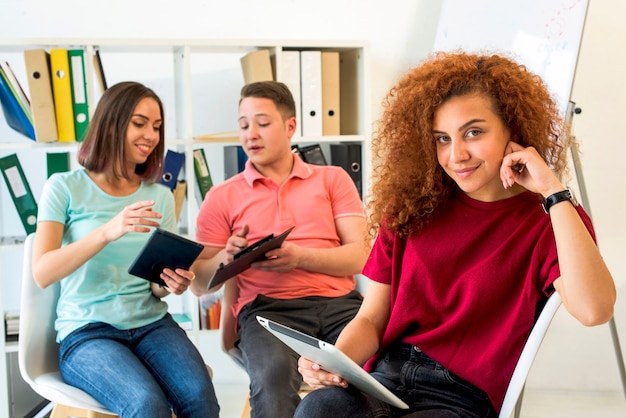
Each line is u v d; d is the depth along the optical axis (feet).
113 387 6.11
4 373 8.89
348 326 5.21
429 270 4.97
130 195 7.22
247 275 7.57
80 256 6.40
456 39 10.19
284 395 6.22
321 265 7.35
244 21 10.66
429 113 4.75
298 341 4.43
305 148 9.45
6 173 9.25
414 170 5.05
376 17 10.93
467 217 4.95
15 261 10.33
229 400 10.28
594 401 10.21
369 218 5.58
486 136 4.63
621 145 10.31
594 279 4.26
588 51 10.16
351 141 10.14
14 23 10.18
